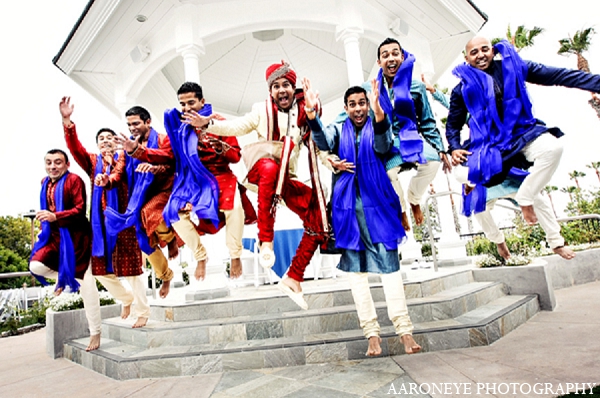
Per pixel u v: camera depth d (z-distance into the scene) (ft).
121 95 19.10
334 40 22.76
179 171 9.14
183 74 23.34
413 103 9.44
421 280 13.10
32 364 14.20
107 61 18.78
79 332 15.75
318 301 12.66
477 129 8.92
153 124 24.30
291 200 9.17
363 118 9.18
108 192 11.24
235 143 9.73
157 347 11.48
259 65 24.79
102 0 15.53
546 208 9.00
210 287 15.05
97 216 11.52
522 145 8.26
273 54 23.93
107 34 16.98
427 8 17.66
